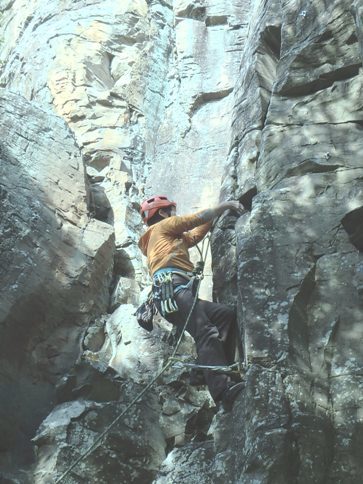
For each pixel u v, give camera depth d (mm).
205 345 5172
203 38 9242
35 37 9539
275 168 5641
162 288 5293
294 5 6473
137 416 5750
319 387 4730
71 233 6711
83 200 7000
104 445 5508
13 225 6305
